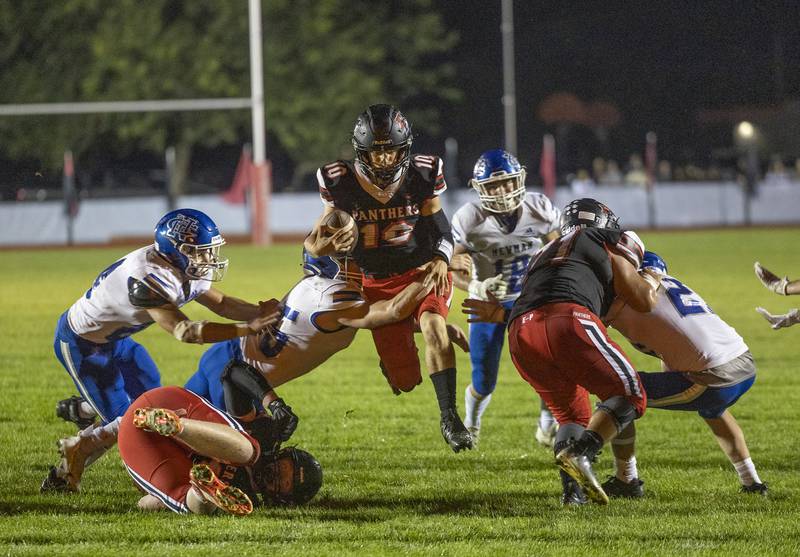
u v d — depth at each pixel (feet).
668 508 41.60
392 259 48.62
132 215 226.17
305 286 43.52
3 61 264.31
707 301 110.52
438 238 48.06
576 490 42.27
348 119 282.36
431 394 68.18
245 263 165.58
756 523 39.27
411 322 47.26
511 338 40.86
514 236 56.13
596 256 40.96
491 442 54.90
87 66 267.39
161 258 42.60
